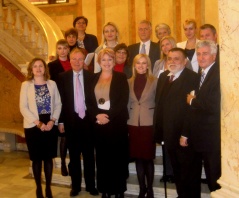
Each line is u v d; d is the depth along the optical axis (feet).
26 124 14.85
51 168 15.58
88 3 28.50
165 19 26.45
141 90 14.37
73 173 15.96
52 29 21.18
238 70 9.35
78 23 19.39
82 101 15.33
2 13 22.59
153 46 17.10
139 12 27.17
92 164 15.89
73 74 15.38
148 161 14.43
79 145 15.61
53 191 16.76
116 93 14.39
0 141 25.08
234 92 9.53
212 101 11.31
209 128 11.62
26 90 14.96
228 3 9.50
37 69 14.87
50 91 15.06
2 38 22.52
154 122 13.42
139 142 14.28
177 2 26.03
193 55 15.62
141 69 14.29
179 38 26.13
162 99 13.21
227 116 9.82
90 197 15.90
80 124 15.39
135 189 15.79
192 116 11.95
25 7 21.85
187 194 12.60
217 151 11.62
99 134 14.56
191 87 12.53
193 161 12.43
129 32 27.55
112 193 14.79
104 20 28.17
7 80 24.02
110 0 27.91
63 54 16.60
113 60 14.62
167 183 15.58
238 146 9.50
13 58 22.34
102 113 14.43
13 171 20.03
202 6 25.27
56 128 15.30
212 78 11.37
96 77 14.96
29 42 22.40
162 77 13.52
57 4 29.12
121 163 14.67
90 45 19.67
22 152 24.22
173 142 12.67
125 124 14.48
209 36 14.49
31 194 16.53
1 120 24.59
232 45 9.48
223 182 10.04
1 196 16.30
